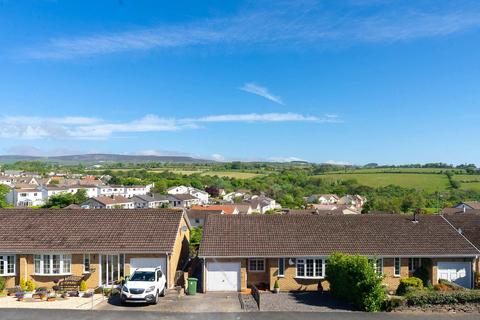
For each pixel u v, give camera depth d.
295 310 24.80
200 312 24.27
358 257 25.92
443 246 31.97
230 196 150.00
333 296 28.56
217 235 32.44
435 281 31.25
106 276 30.16
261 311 24.58
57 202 105.94
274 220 35.03
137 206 119.25
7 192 120.88
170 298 27.86
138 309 24.83
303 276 30.78
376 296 24.69
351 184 156.62
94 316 23.12
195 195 145.25
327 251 31.08
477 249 32.12
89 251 29.75
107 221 33.41
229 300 27.45
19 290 28.73
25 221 33.34
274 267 30.78
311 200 136.12
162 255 30.22
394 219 35.81
